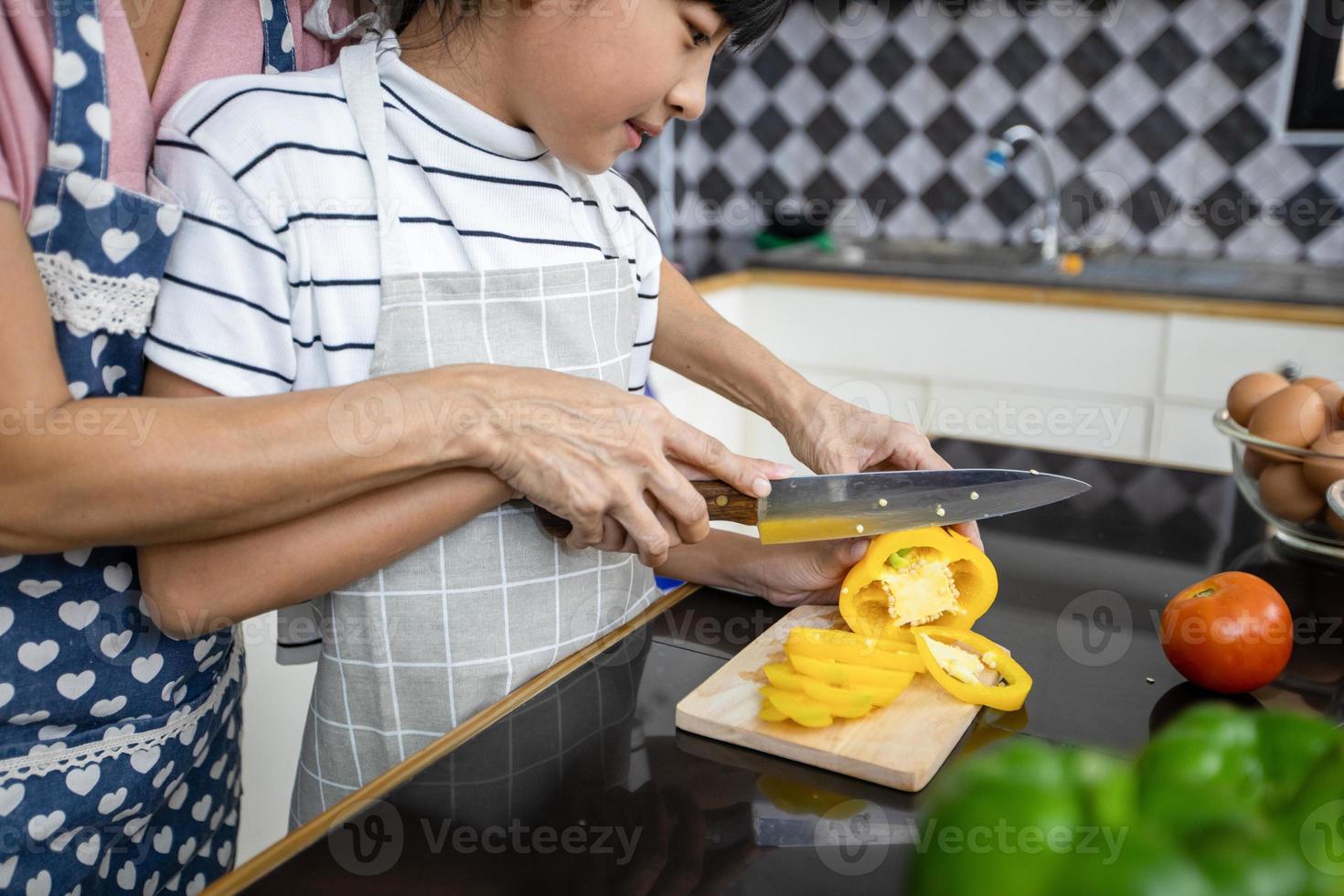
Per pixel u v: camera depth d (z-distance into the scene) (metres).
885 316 2.41
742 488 0.78
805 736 0.66
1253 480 0.99
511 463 0.67
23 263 0.55
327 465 0.61
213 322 0.66
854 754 0.64
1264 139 2.43
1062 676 0.76
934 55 2.70
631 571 0.89
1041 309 2.23
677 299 1.01
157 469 0.57
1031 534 1.03
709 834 0.59
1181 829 0.34
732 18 0.67
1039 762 0.36
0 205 0.54
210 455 0.58
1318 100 2.35
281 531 0.66
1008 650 0.79
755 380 0.96
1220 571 0.94
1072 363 2.23
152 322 0.67
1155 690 0.74
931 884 0.34
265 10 0.77
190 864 0.88
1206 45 2.43
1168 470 1.20
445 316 0.73
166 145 0.67
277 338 0.69
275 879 0.54
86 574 0.70
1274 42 2.36
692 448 0.75
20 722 0.70
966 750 0.67
